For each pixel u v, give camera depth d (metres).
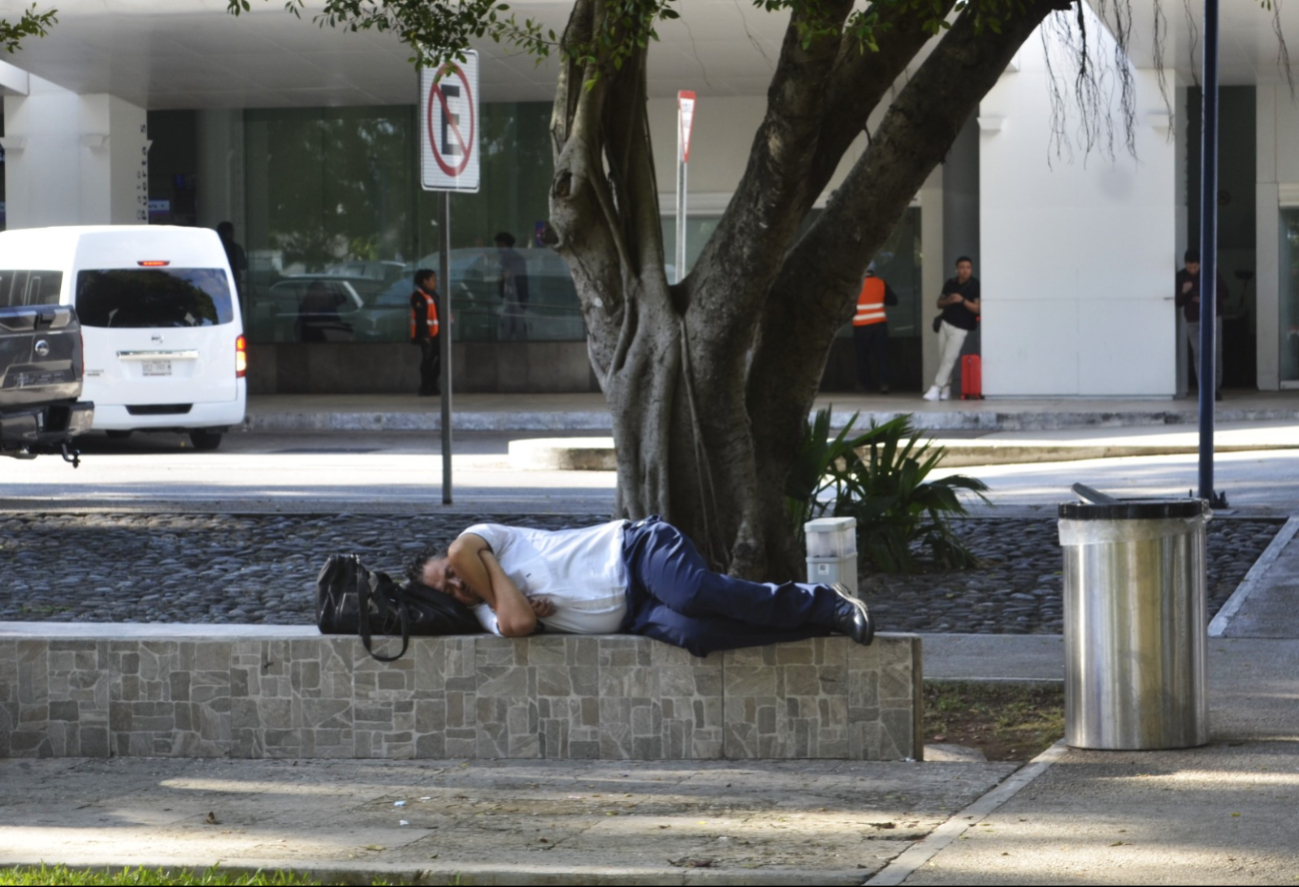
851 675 9.08
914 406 33.16
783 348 12.37
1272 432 26.45
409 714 9.37
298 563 16.30
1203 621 9.09
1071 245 33.88
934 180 38.97
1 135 42.91
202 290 28.94
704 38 32.91
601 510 19.34
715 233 11.93
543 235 12.42
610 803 8.30
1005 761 9.23
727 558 12.20
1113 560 8.95
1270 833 7.34
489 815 8.11
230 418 29.05
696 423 12.07
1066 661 9.16
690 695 9.17
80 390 20.64
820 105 10.71
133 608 14.26
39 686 9.57
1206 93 17.98
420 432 33.38
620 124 12.23
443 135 19.25
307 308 41.69
